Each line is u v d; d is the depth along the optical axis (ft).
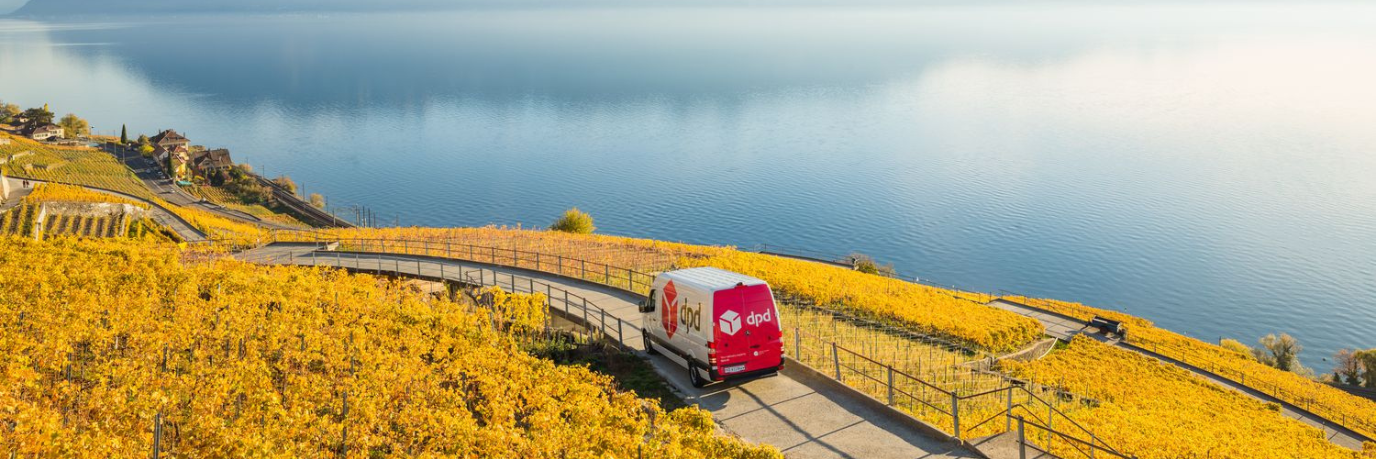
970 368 107.04
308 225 552.00
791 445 54.39
